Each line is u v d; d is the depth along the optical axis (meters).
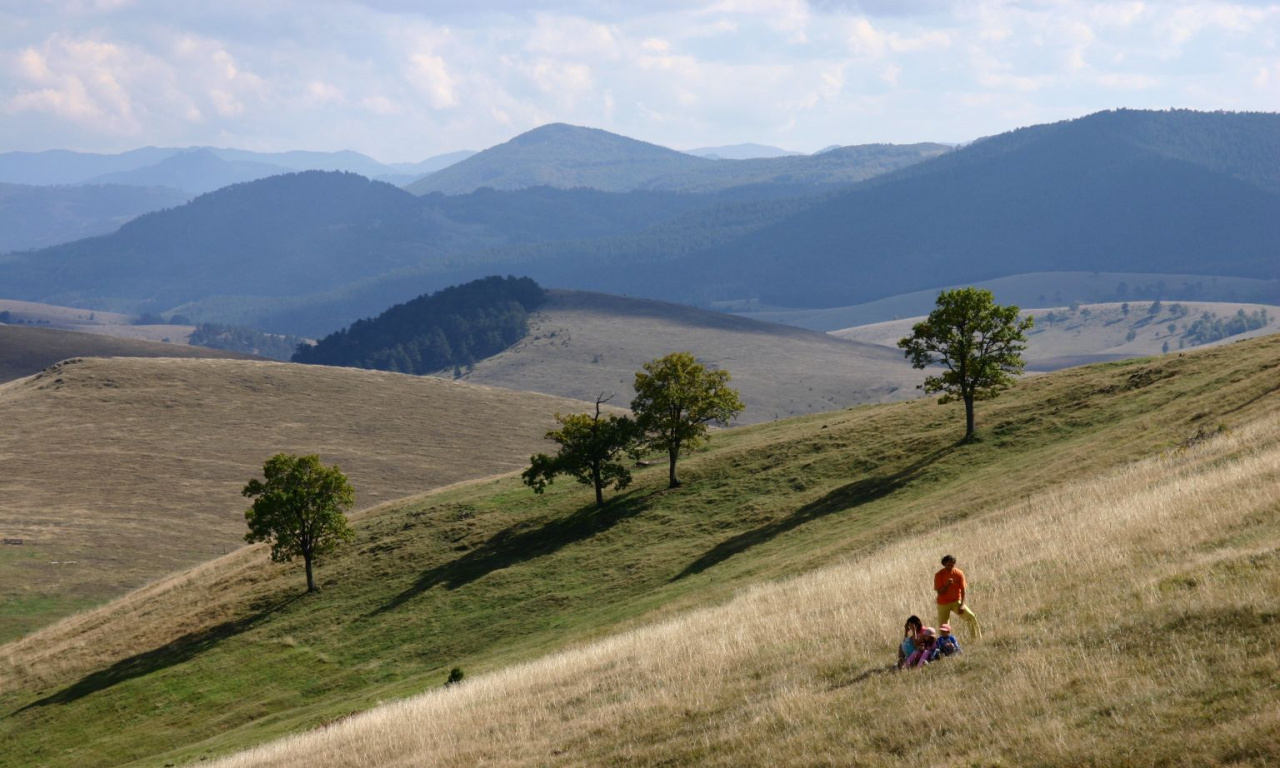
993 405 80.06
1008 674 17.11
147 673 71.19
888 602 26.98
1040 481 51.47
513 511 92.19
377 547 90.00
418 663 62.56
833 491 71.44
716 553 65.62
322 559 90.12
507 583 72.81
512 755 21.70
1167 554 22.67
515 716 25.86
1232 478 29.39
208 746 52.09
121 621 87.56
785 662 23.09
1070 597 21.17
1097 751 13.38
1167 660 15.69
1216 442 40.69
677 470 90.69
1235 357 67.56
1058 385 79.12
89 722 64.00
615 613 56.53
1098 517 30.95
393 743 26.78
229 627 78.19
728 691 21.78
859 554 48.56
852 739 16.38
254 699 62.44
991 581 25.66
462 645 63.38
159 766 49.06
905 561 35.31
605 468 87.62
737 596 45.28
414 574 81.19
